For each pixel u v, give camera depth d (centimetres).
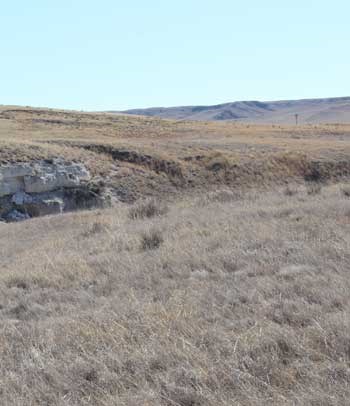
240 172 5462
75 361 543
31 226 2186
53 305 824
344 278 725
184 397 445
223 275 844
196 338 567
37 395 488
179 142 6406
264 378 467
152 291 812
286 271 808
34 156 4862
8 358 584
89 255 1180
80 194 4797
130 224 1606
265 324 588
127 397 458
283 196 1908
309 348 513
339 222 1123
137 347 562
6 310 837
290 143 6625
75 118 9400
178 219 1528
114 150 5562
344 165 5744
